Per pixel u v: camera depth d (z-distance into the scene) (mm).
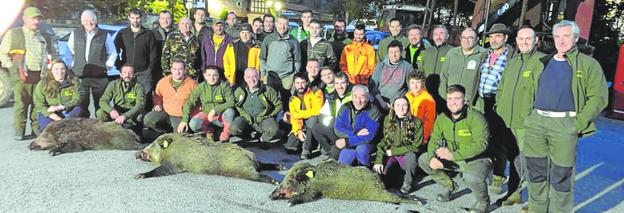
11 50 5516
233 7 27984
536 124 3480
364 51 6148
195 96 5582
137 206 3740
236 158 4496
